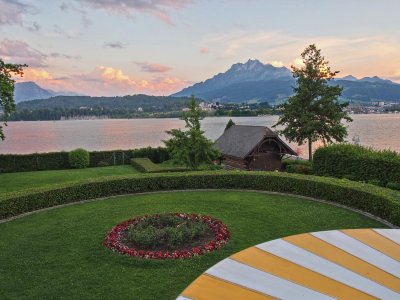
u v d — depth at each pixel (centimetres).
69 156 3803
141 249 1162
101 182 1953
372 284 467
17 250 1202
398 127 10294
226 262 519
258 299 430
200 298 435
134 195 1998
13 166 3616
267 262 516
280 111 3516
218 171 2248
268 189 2031
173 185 2105
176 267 1038
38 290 930
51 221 1527
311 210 1620
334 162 2394
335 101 3375
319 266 505
